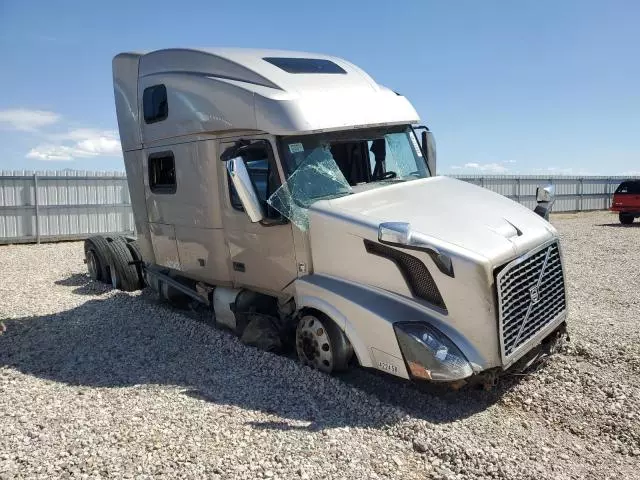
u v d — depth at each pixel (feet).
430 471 12.68
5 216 56.54
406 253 15.61
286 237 18.38
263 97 18.06
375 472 12.46
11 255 48.08
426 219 16.47
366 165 19.69
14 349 20.75
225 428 14.11
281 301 19.62
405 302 15.71
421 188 19.19
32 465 12.31
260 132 18.43
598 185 112.47
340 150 19.10
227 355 19.39
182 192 22.31
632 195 76.54
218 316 21.95
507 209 18.20
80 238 60.85
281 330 19.65
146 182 24.70
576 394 16.72
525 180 100.73
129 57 24.99
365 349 15.99
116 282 31.22
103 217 62.49
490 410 15.99
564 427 15.14
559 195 106.22
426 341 14.80
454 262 14.88
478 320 14.83
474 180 93.97
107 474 11.97
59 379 17.78
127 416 14.79
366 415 14.99
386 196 18.22
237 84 19.08
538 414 15.83
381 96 20.47
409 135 21.33
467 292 14.80
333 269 17.24
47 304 27.91
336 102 18.85
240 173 16.92
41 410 15.25
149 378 17.75
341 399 15.79
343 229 16.75
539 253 16.69
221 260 21.02
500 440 14.21
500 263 15.05
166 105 22.49
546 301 17.08
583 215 100.89
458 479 12.36
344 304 16.43
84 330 22.76
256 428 14.14
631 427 14.84
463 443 13.61
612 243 53.98
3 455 12.71
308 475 12.12
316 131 17.79
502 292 15.06
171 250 23.94
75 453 12.82
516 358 15.61
